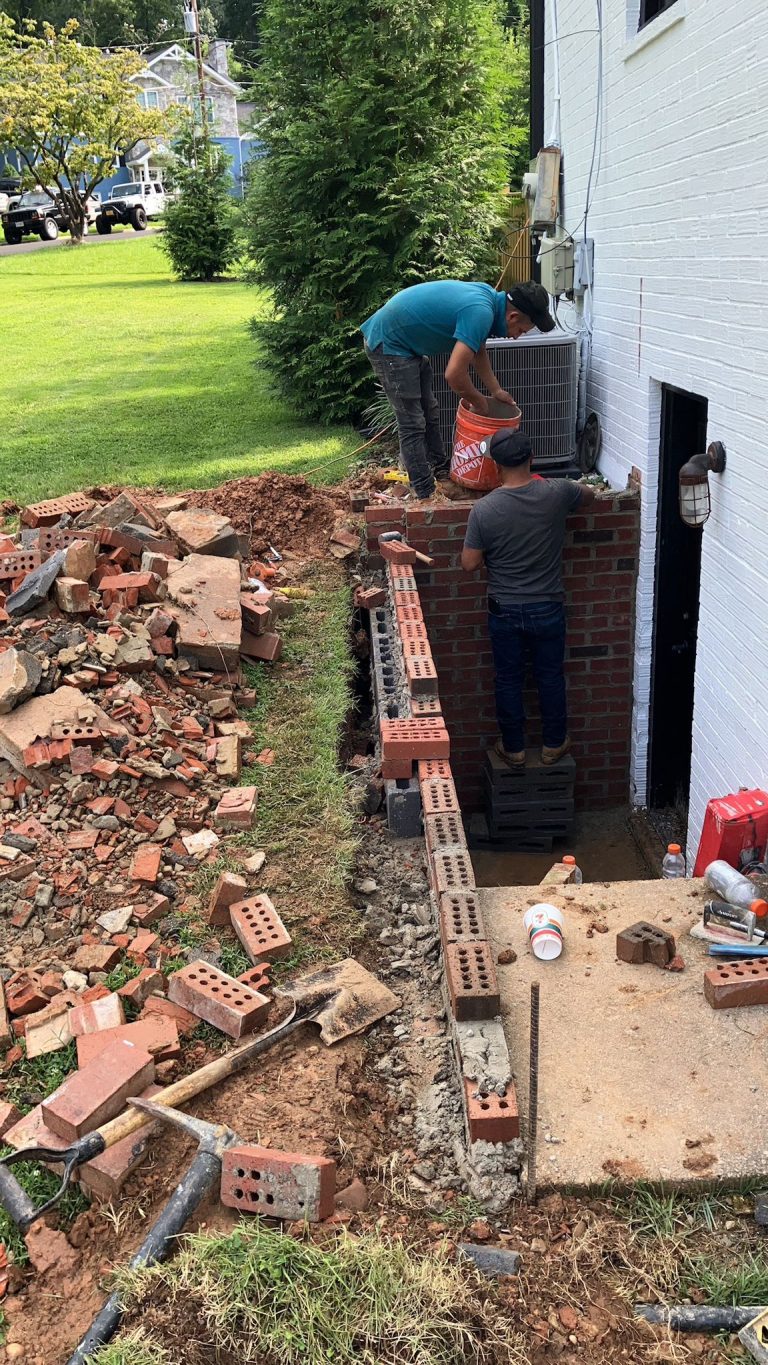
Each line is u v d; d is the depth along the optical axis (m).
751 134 3.81
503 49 11.37
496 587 5.73
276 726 4.76
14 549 5.51
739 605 4.27
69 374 12.20
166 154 30.56
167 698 4.60
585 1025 2.85
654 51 5.08
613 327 6.32
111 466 8.23
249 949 3.29
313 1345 2.01
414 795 3.99
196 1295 2.12
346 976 3.19
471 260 9.47
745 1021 2.85
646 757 6.61
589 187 6.71
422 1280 2.14
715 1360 2.05
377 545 6.30
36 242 31.61
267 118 9.62
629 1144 2.48
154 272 23.58
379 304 9.02
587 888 3.48
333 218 9.23
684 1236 2.32
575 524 6.04
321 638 5.59
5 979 3.22
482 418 6.22
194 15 30.23
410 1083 2.88
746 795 3.69
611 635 6.40
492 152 9.70
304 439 9.03
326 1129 2.62
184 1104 2.69
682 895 3.42
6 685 4.11
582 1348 2.07
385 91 8.98
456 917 3.08
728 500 4.35
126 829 3.84
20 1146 2.58
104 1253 2.35
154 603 5.03
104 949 3.29
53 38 27.58
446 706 6.70
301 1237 2.26
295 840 3.94
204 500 6.95
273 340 9.69
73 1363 2.05
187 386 11.35
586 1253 2.27
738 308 4.06
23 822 3.80
